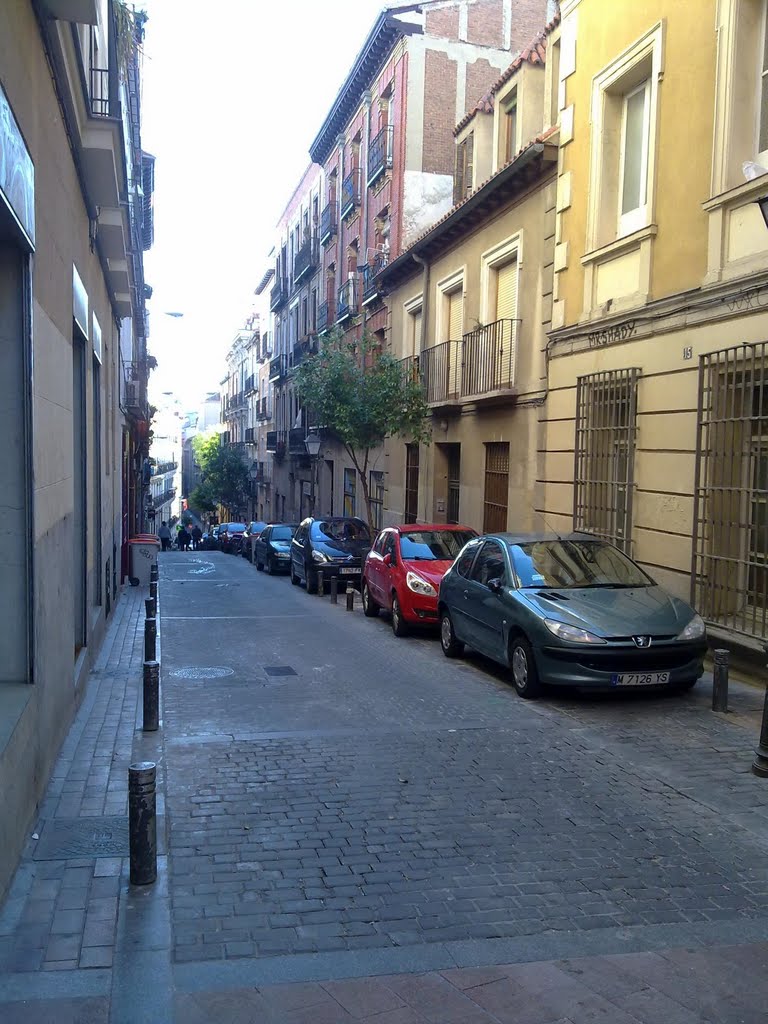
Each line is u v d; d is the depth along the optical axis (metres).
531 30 24.92
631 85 11.79
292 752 6.55
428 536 13.77
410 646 11.77
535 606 8.20
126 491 23.83
